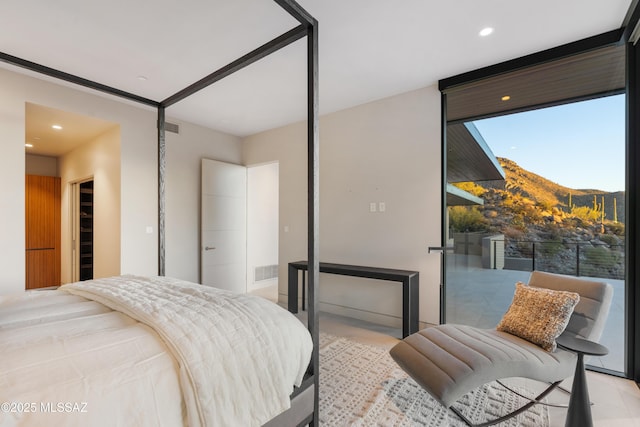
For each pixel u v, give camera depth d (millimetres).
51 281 5301
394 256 3412
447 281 3092
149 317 1319
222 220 4770
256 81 3117
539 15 2066
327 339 3037
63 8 2029
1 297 1784
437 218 3141
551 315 1880
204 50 2568
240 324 1366
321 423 1730
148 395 967
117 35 2352
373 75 2959
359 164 3697
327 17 2098
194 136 4492
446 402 1515
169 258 4164
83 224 5234
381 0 1929
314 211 1736
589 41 2311
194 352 1124
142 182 3865
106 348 1081
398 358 1899
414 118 3287
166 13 2090
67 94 3258
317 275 1729
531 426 1712
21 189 2959
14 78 2922
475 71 2846
